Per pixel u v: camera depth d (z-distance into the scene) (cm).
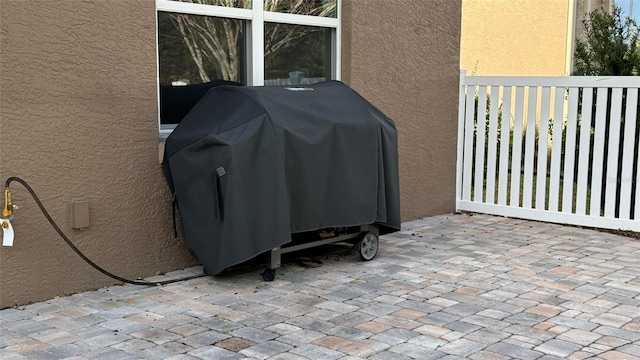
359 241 607
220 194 507
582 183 775
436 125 828
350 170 565
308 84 636
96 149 516
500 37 1275
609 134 752
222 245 509
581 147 771
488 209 849
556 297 510
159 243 565
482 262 612
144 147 546
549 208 800
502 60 1277
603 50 917
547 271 583
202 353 396
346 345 411
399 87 772
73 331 431
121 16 522
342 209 562
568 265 604
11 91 464
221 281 548
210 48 609
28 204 479
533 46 1237
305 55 695
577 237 722
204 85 607
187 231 536
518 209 823
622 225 747
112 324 445
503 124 830
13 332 429
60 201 498
